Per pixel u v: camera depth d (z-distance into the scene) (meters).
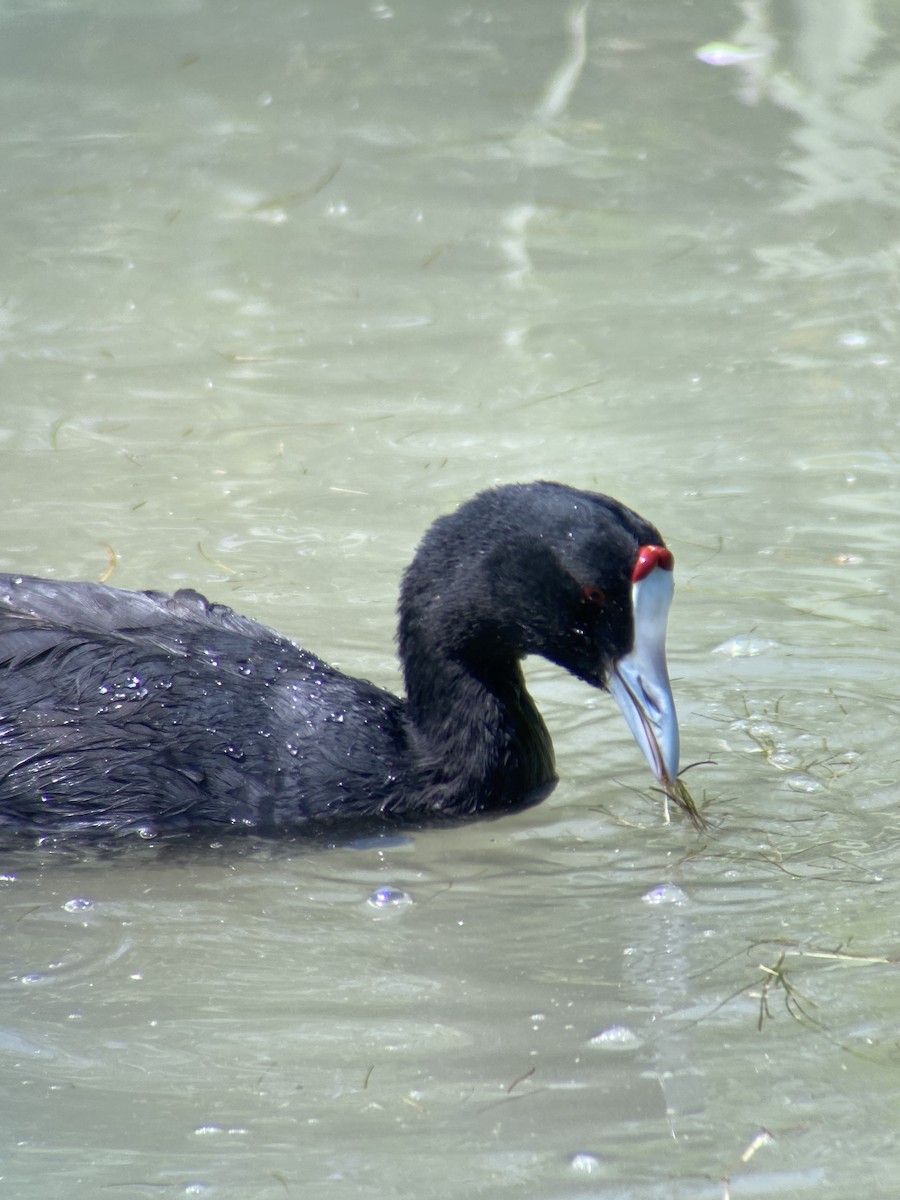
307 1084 6.53
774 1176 5.89
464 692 9.23
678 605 11.20
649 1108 6.32
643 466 13.27
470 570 9.05
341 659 10.43
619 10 24.12
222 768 8.90
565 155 20.09
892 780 9.27
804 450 13.48
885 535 12.07
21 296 17.00
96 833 8.85
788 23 23.41
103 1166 6.01
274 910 8.12
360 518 12.47
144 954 7.66
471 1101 6.39
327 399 14.72
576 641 8.87
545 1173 5.93
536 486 9.08
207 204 19.16
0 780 8.81
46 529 12.23
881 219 18.30
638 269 17.41
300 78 22.28
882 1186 5.82
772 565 11.70
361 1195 5.83
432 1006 7.14
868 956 7.44
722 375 15.00
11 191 19.45
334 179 19.66
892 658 10.53
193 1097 6.45
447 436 13.92
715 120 20.78
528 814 9.20
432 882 8.42
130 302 16.88
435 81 22.11
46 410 14.48
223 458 13.54
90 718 8.90
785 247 17.78
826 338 15.68
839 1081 6.46
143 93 22.00
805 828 8.81
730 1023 6.91
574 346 15.73
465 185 19.44
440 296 16.95
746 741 9.70
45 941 7.80
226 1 24.58
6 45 23.30
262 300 16.92
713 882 8.28
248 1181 5.91
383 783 9.11
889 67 22.05
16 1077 6.60
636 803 9.26
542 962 7.53
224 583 11.41
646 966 7.45
